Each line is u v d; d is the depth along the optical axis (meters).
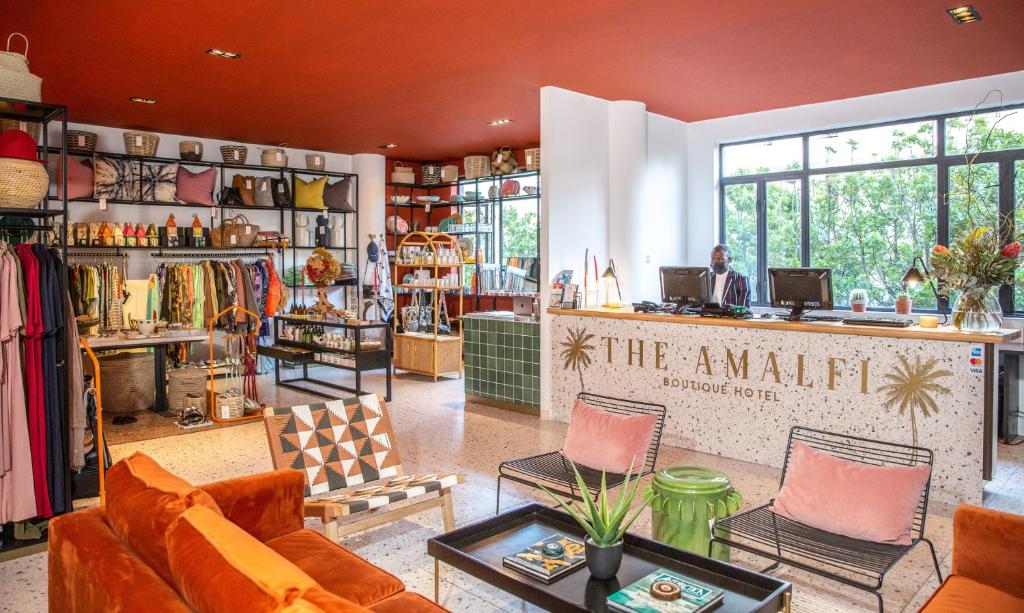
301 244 9.87
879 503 2.82
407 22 4.71
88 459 4.56
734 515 3.21
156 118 7.78
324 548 2.57
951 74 6.27
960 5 4.55
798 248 7.86
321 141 9.30
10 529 3.82
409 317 9.44
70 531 2.12
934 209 6.93
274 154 9.25
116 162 8.11
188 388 7.00
